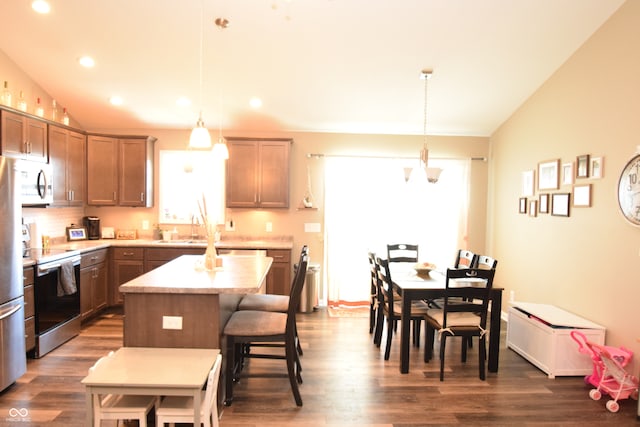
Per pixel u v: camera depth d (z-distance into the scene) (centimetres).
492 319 329
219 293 241
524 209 449
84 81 425
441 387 303
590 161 344
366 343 396
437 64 387
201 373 202
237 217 538
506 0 304
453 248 531
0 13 326
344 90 438
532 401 283
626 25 304
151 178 527
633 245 296
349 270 527
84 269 418
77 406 263
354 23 333
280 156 510
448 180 532
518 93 437
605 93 326
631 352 290
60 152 432
